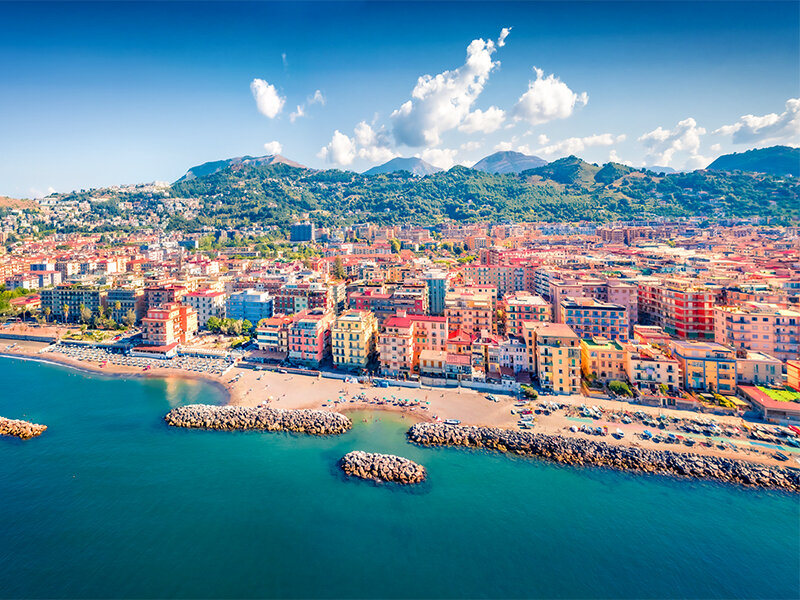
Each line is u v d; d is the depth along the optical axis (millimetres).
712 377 164000
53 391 186750
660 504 112562
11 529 105438
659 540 101250
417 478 122688
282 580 91062
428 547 99750
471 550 98812
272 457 135000
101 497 116938
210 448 140750
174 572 93125
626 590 88625
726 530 103938
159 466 130875
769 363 161250
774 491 115750
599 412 153750
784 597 86750
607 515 109188
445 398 169375
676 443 134750
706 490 117188
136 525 106562
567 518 108375
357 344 196375
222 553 98125
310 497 116438
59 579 91625
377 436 145750
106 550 99125
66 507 113125
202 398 177375
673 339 198375
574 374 168500
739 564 94500
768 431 138875
